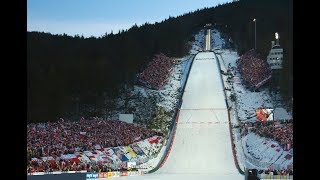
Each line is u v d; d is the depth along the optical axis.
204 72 184.75
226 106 141.62
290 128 104.81
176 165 98.12
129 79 168.88
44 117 121.56
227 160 99.94
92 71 157.12
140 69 182.50
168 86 168.38
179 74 186.12
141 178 80.25
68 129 108.50
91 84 150.62
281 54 160.62
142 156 102.12
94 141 101.75
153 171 92.94
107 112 138.12
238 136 116.12
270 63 162.25
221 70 186.00
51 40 172.00
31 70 134.75
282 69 153.75
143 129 120.75
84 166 85.25
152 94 156.75
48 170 81.88
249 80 166.75
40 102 124.38
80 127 111.25
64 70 147.12
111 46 191.12
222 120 129.38
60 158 88.19
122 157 97.75
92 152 95.31
